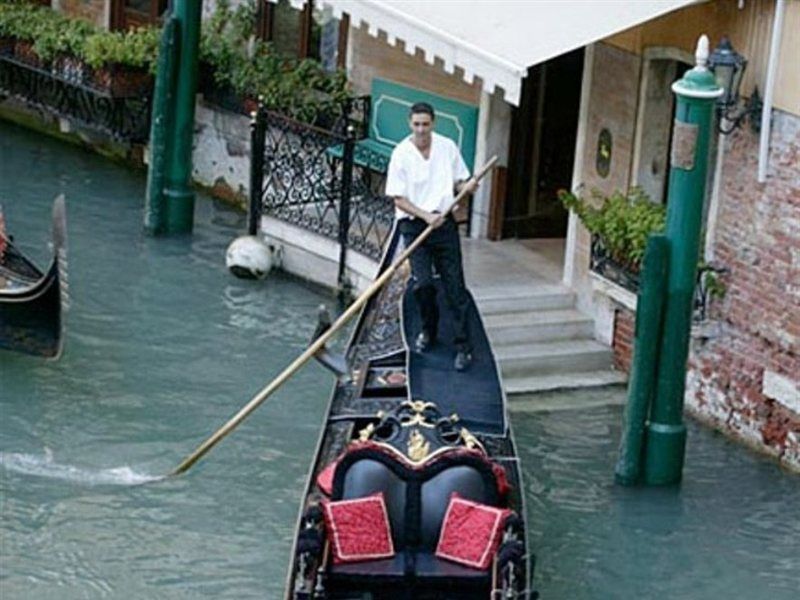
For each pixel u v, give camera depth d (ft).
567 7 62.39
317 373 66.44
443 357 56.95
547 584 53.06
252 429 61.72
